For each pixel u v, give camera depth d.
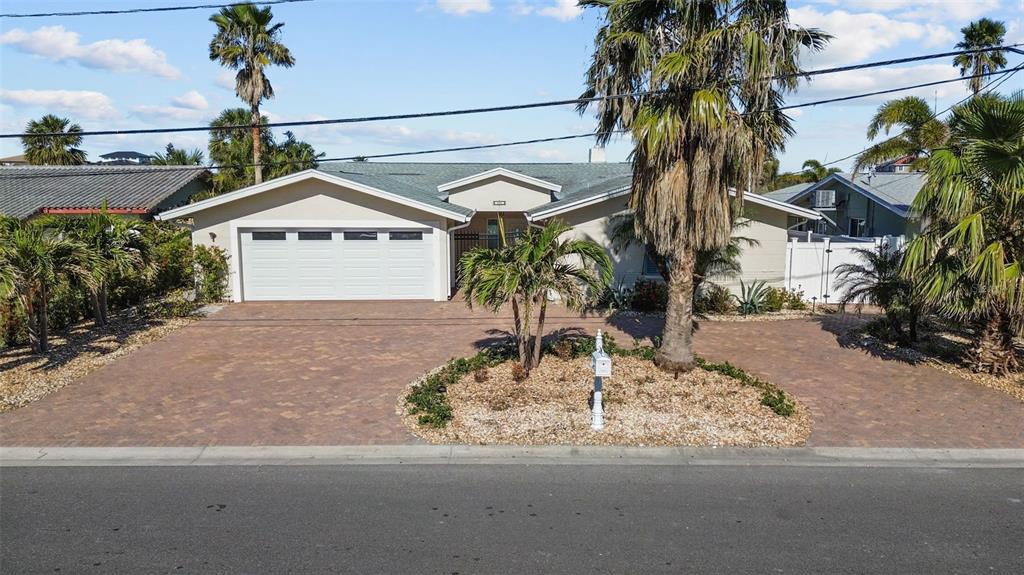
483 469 7.52
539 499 6.72
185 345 13.20
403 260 18.38
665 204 10.04
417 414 9.16
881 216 23.05
